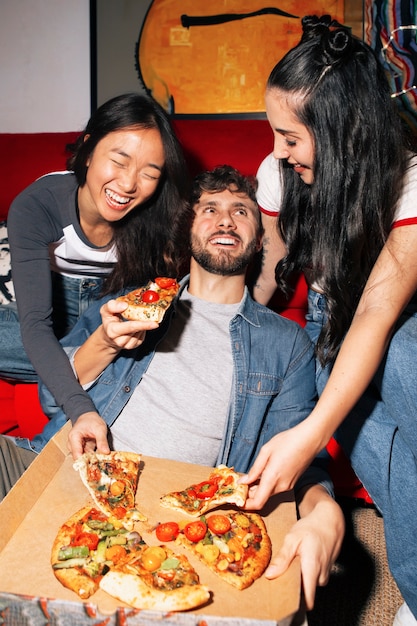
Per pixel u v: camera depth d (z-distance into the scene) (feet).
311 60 4.12
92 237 5.70
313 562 3.40
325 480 4.38
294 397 4.97
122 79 9.15
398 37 8.03
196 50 8.89
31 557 3.34
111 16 9.07
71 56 9.27
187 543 3.52
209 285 5.16
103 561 3.34
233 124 7.25
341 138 4.21
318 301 5.60
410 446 4.41
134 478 3.97
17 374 5.89
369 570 5.49
